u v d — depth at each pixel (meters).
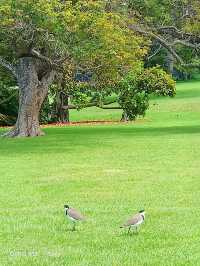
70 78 42.84
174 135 38.28
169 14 42.78
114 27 36.00
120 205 17.58
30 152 30.23
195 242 13.62
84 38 34.38
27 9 32.47
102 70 38.59
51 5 32.91
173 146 31.89
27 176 22.95
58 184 21.19
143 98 50.47
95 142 34.53
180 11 42.81
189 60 46.12
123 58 37.38
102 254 12.74
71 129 44.84
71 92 51.38
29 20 33.28
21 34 33.97
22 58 38.62
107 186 20.66
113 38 35.03
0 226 15.27
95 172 23.64
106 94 50.72
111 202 18.03
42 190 20.11
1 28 33.66
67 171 23.98
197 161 26.25
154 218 15.88
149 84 49.00
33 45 35.41
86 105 52.09
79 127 46.94
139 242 13.60
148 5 42.09
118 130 43.06
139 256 12.59
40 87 39.31
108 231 14.56
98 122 52.28
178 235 14.19
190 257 12.52
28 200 18.52
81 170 24.19
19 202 18.23
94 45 34.28
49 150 30.98
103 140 35.66
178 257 12.52
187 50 45.66
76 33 33.97
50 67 37.50
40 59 37.25
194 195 18.97
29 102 38.91
